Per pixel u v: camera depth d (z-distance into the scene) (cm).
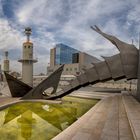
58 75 3073
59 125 1510
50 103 2488
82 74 2903
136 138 667
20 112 1891
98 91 4475
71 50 10750
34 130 1338
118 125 923
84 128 862
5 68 8156
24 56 6681
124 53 2612
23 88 3088
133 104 1809
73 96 3425
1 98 2786
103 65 2727
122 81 7269
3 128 1368
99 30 3027
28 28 6762
